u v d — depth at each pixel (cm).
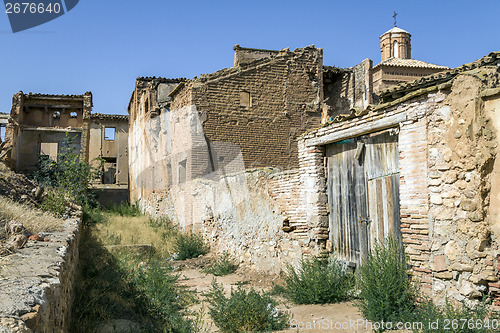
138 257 1127
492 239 551
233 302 689
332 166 877
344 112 2000
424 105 639
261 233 1041
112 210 1802
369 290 653
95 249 1067
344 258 827
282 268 961
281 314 705
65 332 492
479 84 564
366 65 1908
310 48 1803
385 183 730
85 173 1528
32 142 2780
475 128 562
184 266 1159
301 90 1762
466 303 561
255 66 1689
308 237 895
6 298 290
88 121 2805
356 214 800
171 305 753
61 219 1012
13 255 459
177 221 963
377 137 752
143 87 1995
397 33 3597
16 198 1043
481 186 557
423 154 635
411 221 647
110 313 652
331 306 739
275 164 1666
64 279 482
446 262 595
